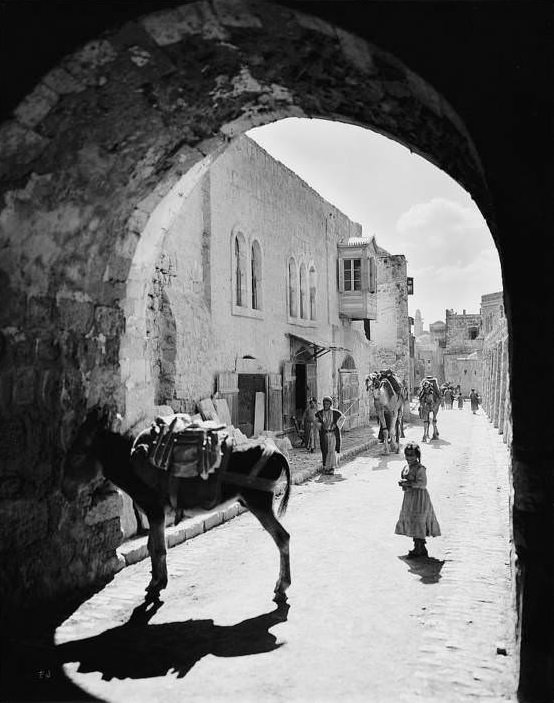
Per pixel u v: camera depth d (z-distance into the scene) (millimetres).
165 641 4742
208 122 5574
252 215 14875
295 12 3703
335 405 21359
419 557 6820
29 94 4145
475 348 65500
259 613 5281
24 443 5270
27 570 5246
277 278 16562
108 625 5062
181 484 5488
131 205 6164
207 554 7094
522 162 3344
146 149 5543
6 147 4434
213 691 3984
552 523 3469
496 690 3826
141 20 3936
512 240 3377
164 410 9109
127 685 4078
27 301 5312
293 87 4910
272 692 3949
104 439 5715
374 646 4578
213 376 12414
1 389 5035
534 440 3469
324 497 10492
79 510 5949
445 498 9992
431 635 4684
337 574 6281
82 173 5211
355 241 22531
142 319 7395
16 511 5137
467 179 4352
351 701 3811
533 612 3531
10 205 4805
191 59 4477
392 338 29719
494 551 6797
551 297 3354
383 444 17891
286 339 17047
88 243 5906
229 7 3801
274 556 6992
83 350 6117
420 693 3848
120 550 6691
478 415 34062
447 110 3627
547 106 3307
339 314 22359
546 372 3412
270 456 5652
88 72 4238
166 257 10398
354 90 4492
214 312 12555
